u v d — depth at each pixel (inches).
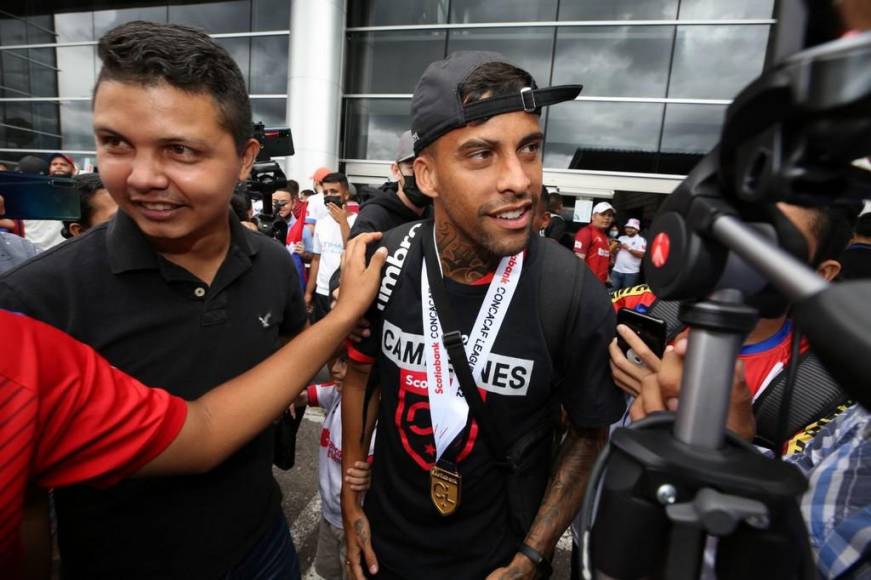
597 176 343.0
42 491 29.6
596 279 36.3
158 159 28.8
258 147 38.5
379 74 371.6
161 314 34.2
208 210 31.6
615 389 35.1
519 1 340.8
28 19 468.4
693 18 316.8
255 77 400.5
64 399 22.3
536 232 39.2
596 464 17.6
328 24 346.0
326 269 148.7
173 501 35.6
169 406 26.3
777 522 13.4
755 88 11.9
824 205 12.6
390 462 41.3
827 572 23.2
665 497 14.0
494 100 29.9
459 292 37.7
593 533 16.2
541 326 35.2
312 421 126.3
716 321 14.2
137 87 27.0
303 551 80.7
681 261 14.8
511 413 36.6
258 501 41.8
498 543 38.3
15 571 23.4
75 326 31.4
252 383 30.6
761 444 41.1
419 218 102.0
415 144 36.0
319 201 190.2
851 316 9.2
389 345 40.3
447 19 354.0
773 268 11.9
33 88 482.0
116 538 34.8
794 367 23.3
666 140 331.6
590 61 337.1
